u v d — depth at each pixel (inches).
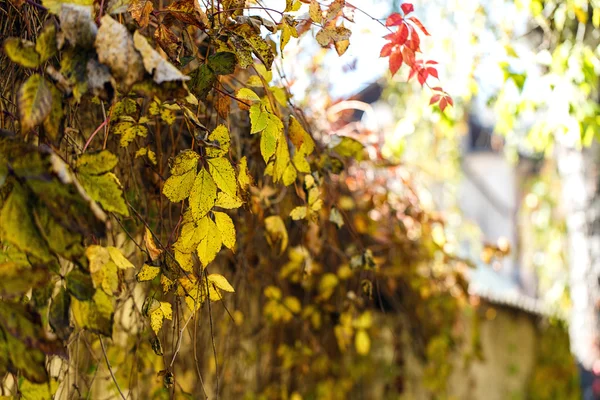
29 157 39.4
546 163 294.7
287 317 102.2
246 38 57.5
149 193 74.2
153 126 73.0
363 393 146.9
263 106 56.2
